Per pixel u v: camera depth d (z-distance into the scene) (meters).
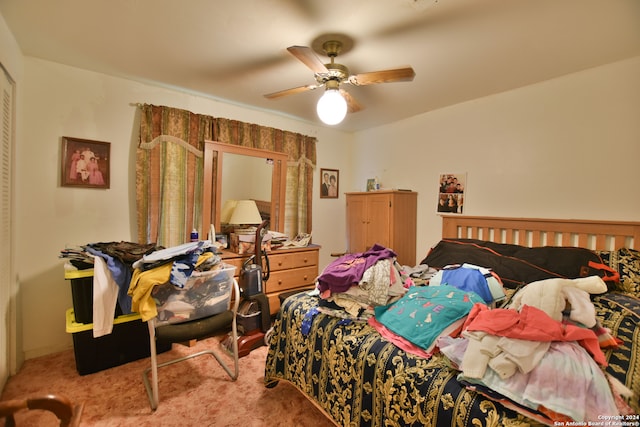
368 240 3.45
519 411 0.88
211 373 2.04
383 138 3.70
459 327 1.29
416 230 3.34
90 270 1.93
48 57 2.13
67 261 2.09
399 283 1.66
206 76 2.39
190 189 2.79
